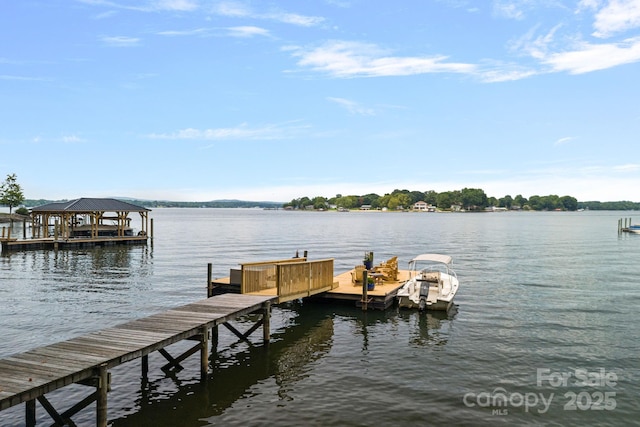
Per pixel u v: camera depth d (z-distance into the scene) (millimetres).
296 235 79125
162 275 31047
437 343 15828
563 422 10195
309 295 19828
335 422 10047
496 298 23688
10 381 8320
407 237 74500
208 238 70000
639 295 24500
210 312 13969
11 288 25828
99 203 55094
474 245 58312
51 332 16719
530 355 14594
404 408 10766
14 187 100438
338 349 15203
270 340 16234
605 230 95562
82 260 39781
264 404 10945
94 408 10789
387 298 21031
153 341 10844
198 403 11000
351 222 144750
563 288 26641
